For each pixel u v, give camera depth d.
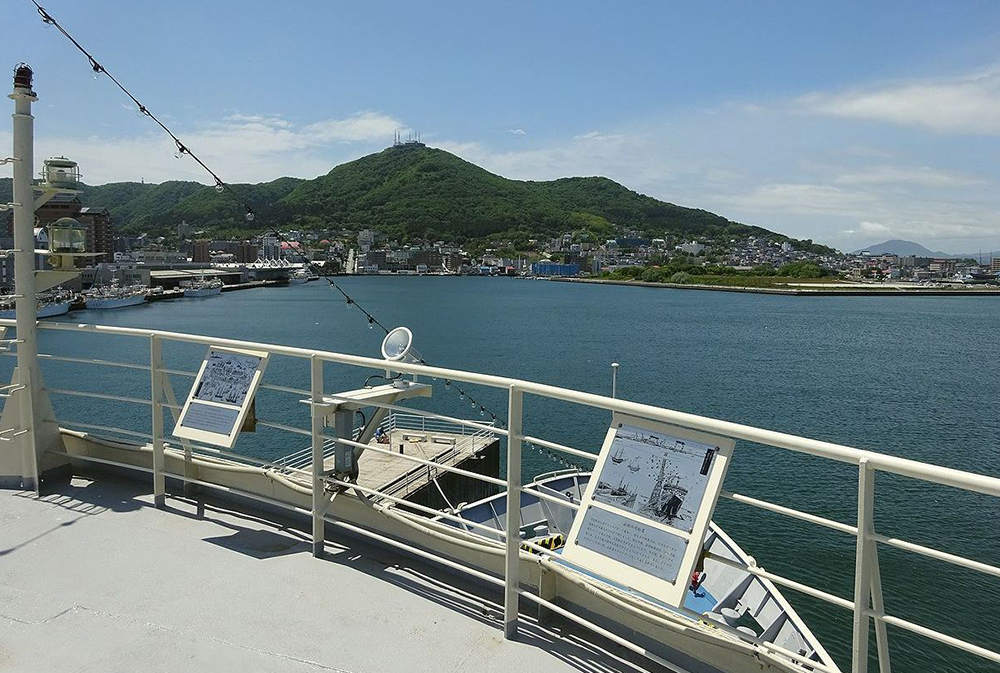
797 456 21.95
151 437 4.25
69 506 4.23
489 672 2.59
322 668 2.60
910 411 32.38
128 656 2.65
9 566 3.42
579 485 12.03
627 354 52.19
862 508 1.93
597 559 2.42
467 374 2.90
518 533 2.81
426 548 3.51
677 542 2.25
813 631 11.77
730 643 2.44
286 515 4.10
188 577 3.33
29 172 4.26
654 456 2.41
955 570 13.80
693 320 83.12
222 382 3.87
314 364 3.53
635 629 2.74
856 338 64.62
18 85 4.09
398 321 77.75
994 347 58.03
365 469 14.03
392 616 2.99
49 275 4.48
